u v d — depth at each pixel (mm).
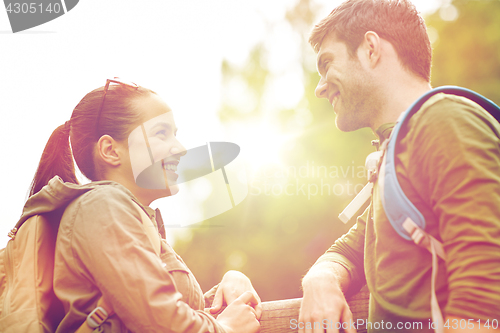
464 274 972
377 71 1400
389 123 1365
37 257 1318
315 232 6520
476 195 992
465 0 9062
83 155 1543
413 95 1374
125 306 1157
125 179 1511
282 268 6660
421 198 1127
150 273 1189
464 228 988
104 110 1523
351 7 1477
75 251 1252
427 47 1416
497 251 951
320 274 1451
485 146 1032
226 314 1390
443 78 8680
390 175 1129
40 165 1588
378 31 1405
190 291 1366
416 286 1135
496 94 8406
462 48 8758
